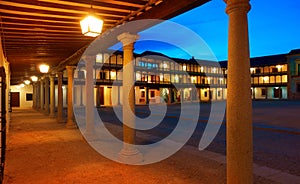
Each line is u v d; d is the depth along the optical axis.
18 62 9.69
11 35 5.43
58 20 4.52
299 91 39.06
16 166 4.69
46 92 16.20
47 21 4.51
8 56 8.16
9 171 4.38
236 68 2.51
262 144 7.14
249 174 2.52
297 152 6.11
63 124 11.20
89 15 3.70
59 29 5.11
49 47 6.85
